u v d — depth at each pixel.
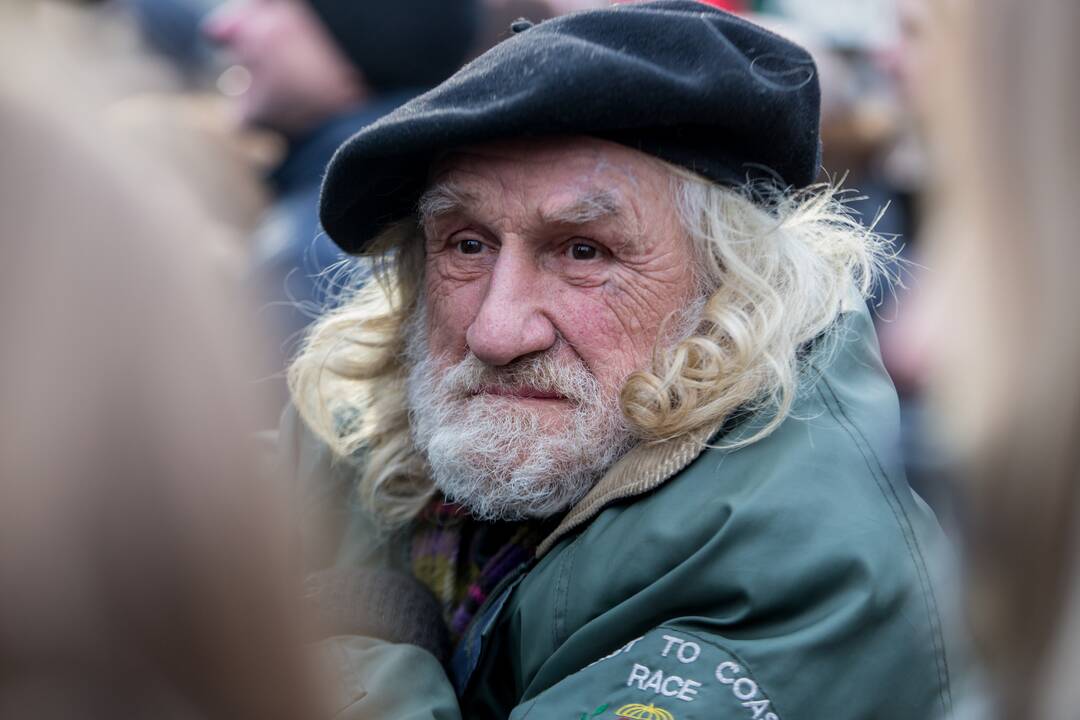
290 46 2.33
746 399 1.45
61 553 0.56
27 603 0.56
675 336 1.52
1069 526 0.63
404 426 1.75
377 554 1.73
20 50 0.61
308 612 0.68
